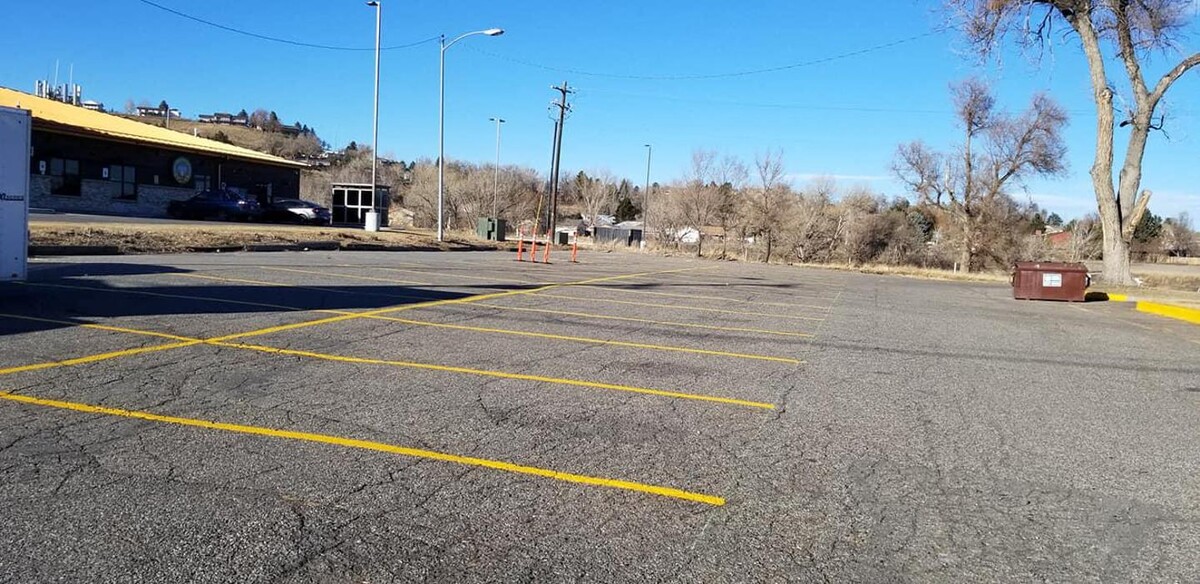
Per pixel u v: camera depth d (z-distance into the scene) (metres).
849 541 4.30
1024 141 57.81
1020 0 27.67
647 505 4.68
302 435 5.64
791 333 12.11
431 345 9.29
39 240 18.95
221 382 7.01
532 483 4.94
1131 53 27.95
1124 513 4.86
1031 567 4.06
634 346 10.05
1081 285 22.98
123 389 6.61
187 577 3.58
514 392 7.22
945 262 63.66
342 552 3.90
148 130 43.81
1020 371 9.77
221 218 38.62
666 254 54.81
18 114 12.22
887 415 7.08
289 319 10.50
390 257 25.72
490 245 40.19
